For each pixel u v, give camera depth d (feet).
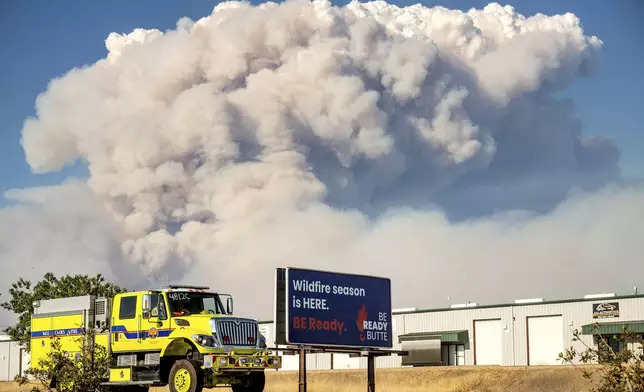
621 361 57.77
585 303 225.35
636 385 56.85
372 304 91.71
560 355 59.82
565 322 228.63
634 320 215.10
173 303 94.27
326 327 86.79
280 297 84.64
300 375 84.38
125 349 96.78
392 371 189.16
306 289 85.87
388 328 92.68
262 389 93.30
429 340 253.03
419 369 197.67
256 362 90.22
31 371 101.71
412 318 261.44
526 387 138.82
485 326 246.47
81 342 100.27
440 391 141.79
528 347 235.40
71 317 104.88
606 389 57.93
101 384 98.27
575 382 134.72
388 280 93.91
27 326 191.01
